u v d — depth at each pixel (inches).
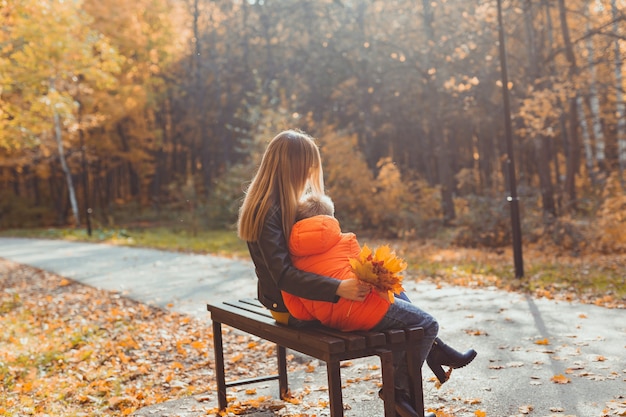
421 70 937.5
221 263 576.7
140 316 342.0
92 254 749.9
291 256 124.8
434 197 836.0
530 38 722.8
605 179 673.0
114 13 1165.1
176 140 1891.0
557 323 250.8
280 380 174.9
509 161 398.0
